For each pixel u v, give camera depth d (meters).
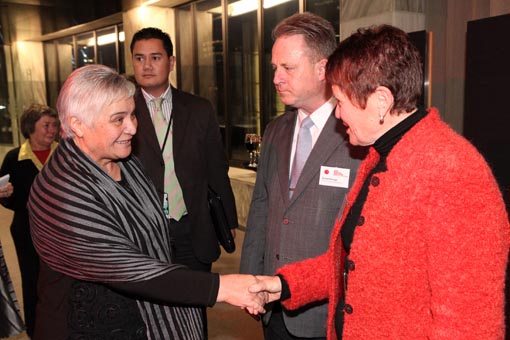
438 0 3.54
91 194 1.29
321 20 1.59
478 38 2.56
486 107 2.55
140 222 1.39
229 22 6.16
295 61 1.55
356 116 1.05
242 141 6.25
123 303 1.35
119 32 8.45
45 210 1.28
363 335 1.05
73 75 1.31
